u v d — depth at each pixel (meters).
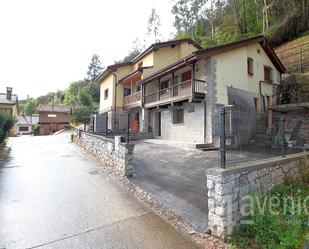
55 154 11.98
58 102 67.50
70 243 3.64
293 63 19.52
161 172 7.46
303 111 13.30
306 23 22.67
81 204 5.20
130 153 7.39
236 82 14.02
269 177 5.00
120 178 7.19
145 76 18.19
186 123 14.66
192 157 9.38
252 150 5.02
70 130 35.00
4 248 3.48
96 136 11.22
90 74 66.69
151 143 14.60
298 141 8.43
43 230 4.03
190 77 14.91
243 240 3.63
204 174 6.88
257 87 15.71
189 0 39.75
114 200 5.47
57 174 7.80
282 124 6.17
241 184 4.13
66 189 6.23
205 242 3.70
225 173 3.80
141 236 3.88
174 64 13.63
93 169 8.59
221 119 4.09
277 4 26.27
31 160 10.29
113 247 3.54
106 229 4.10
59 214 4.67
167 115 16.83
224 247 3.54
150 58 19.08
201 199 5.12
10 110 32.88
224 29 31.55
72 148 14.28
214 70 12.92
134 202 5.37
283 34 23.72
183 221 4.39
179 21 40.97
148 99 17.98
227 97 13.32
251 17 29.56
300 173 6.13
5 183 6.69
